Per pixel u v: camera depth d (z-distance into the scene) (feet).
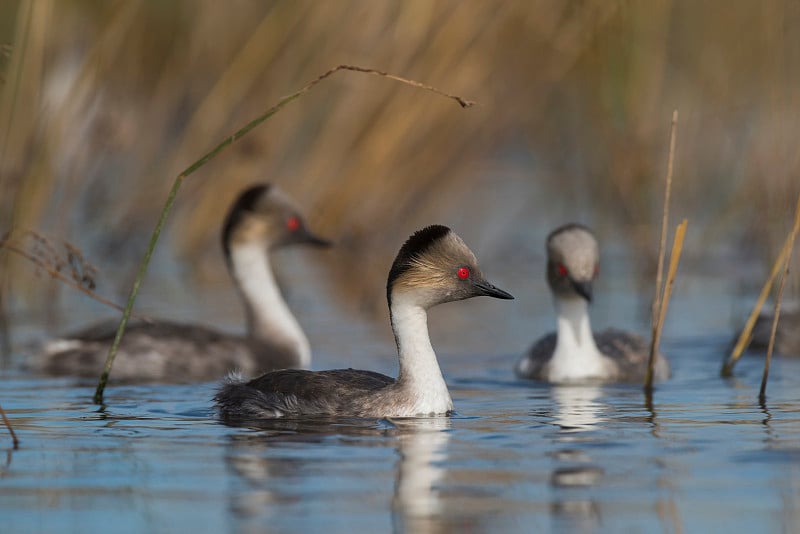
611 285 66.80
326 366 48.29
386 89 69.97
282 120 71.46
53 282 61.72
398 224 75.72
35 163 59.67
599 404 38.78
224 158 73.31
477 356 50.62
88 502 26.25
